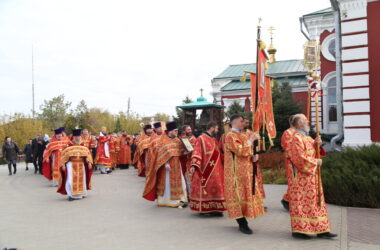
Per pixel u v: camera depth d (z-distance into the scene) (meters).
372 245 5.34
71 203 9.30
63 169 9.71
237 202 6.07
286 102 18.72
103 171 17.20
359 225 6.54
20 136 34.62
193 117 17.94
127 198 9.98
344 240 5.60
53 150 12.85
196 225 6.83
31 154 20.83
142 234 6.22
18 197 10.41
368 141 12.77
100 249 5.42
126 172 17.84
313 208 5.64
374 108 12.84
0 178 16.17
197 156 7.29
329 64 22.23
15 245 5.67
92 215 7.81
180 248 5.39
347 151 10.23
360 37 13.07
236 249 5.29
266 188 11.27
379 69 12.80
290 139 5.78
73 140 10.13
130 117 48.09
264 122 6.38
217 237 5.97
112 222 7.14
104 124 46.06
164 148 8.67
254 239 5.80
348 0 13.18
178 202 8.63
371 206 8.12
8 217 7.68
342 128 14.81
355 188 8.30
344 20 13.34
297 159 5.62
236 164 6.17
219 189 7.39
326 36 22.20
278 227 6.55
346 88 13.24
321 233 5.71
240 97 28.83
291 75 27.55
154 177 8.78
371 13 12.98
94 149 18.00
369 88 12.92
